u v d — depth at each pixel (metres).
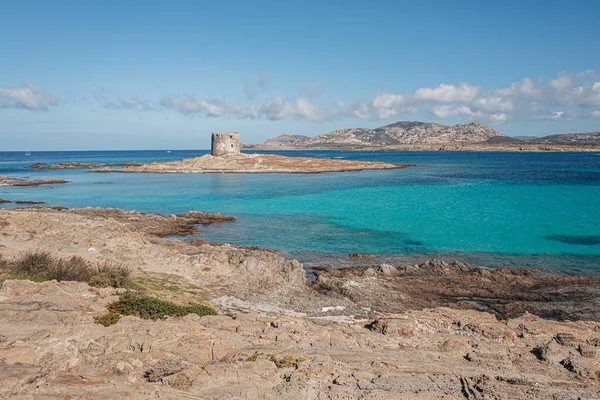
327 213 44.69
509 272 23.64
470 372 10.18
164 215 46.31
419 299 19.92
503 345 12.37
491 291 20.80
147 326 11.65
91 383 7.72
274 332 12.42
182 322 12.61
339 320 17.00
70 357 8.91
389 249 29.81
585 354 11.29
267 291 20.47
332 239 33.12
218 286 20.64
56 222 25.97
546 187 63.34
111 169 107.69
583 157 174.25
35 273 17.08
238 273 22.55
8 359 8.37
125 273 18.75
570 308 18.59
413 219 40.28
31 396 7.04
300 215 43.94
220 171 97.75
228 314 16.67
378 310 18.42
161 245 27.33
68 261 18.69
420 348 12.26
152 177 90.50
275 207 49.41
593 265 25.33
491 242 31.14
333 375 9.49
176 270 22.08
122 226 27.78
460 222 38.44
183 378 8.76
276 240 33.16
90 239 23.73
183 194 62.56
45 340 9.43
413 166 119.00
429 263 24.92
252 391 8.45
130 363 9.38
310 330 12.72
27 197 61.19
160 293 17.66
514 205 47.12
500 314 18.19
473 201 50.47
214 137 111.94
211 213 45.06
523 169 105.06
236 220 41.72
